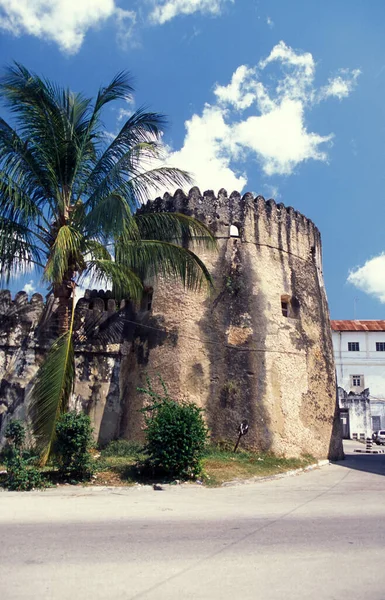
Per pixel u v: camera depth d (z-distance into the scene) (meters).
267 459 15.45
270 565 5.82
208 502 9.99
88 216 13.04
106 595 4.84
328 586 5.18
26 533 7.10
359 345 48.84
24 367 16.77
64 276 13.70
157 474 12.70
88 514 8.53
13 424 14.47
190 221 14.70
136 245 14.16
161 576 5.39
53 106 13.70
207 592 4.96
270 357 17.17
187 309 17.36
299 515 8.78
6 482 11.20
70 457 11.85
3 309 17.17
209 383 16.52
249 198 18.81
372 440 38.12
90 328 17.95
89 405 17.22
